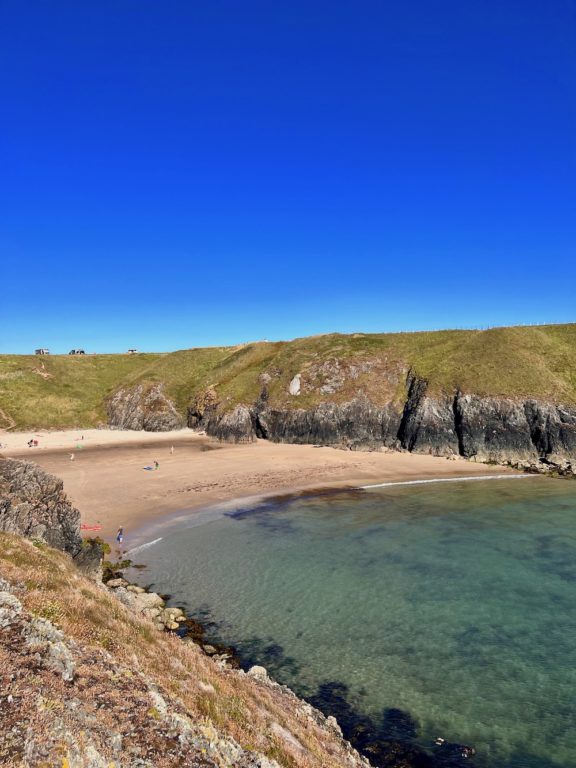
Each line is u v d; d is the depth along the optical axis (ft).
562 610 95.61
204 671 54.34
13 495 87.40
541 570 114.83
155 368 466.70
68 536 95.04
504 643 84.17
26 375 442.91
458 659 79.56
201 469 228.84
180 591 103.55
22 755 27.22
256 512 164.25
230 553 126.00
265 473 222.89
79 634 45.29
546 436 256.93
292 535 140.46
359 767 52.49
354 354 367.66
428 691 71.82
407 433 289.53
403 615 93.71
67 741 29.68
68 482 198.49
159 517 156.46
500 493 192.13
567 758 59.77
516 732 63.82
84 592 57.72
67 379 459.73
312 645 83.41
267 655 80.23
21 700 31.94
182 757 33.81
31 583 52.47
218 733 39.09
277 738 45.03
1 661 35.63
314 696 70.23
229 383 392.27
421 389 306.14
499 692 71.67
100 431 379.14
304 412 323.37
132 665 44.16
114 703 36.52
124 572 113.09
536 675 75.46
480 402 274.57
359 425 306.76
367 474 225.35
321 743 52.34
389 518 157.79
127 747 32.53
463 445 271.28
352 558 122.72
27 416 388.16
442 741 62.18
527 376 288.51
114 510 161.89
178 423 392.68
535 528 146.72
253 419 346.54
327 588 105.29
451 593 103.04
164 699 40.34
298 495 187.42
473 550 128.16
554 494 190.08
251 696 55.11
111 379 476.54
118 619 55.26
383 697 70.38
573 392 272.10
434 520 155.43
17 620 41.96
